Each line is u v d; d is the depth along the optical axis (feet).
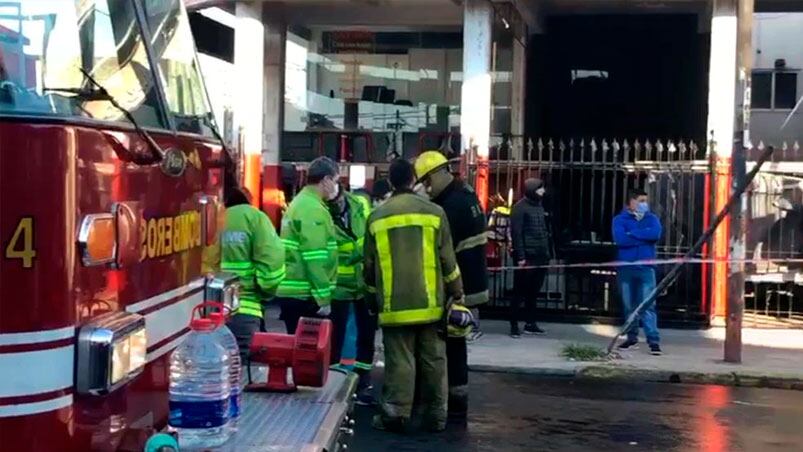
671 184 42.24
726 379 32.17
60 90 8.53
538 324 42.34
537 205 39.17
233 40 54.49
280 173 55.98
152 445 9.50
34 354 7.77
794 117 58.90
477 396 29.19
